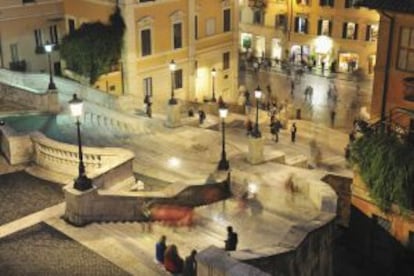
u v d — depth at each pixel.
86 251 19.30
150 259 18.88
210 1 51.50
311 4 67.06
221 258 14.90
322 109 56.16
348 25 65.06
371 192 25.02
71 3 48.72
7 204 22.86
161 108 44.22
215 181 25.22
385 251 26.08
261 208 24.12
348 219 29.31
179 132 36.81
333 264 25.98
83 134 33.53
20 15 47.00
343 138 45.78
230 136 38.41
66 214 21.42
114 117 36.72
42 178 25.33
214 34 52.94
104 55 45.84
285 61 70.38
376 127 25.67
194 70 51.28
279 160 32.09
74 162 25.59
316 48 67.81
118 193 21.81
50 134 32.88
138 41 46.28
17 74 42.06
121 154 25.31
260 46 73.69
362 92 60.59
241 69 68.94
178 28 48.94
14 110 35.66
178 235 21.09
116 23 45.50
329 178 29.75
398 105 26.28
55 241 19.92
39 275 17.94
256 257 17.33
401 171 23.45
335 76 65.19
